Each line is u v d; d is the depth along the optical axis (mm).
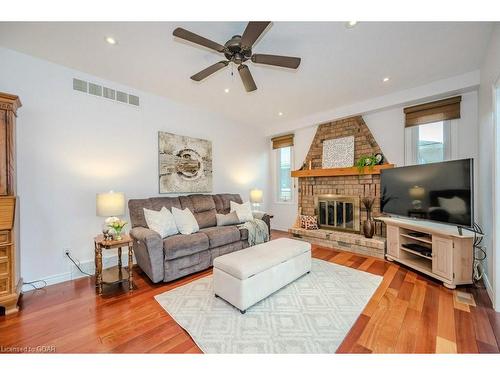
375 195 3730
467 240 2346
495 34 1948
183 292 2318
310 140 4867
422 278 2594
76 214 2709
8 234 1911
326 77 2912
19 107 2201
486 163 2400
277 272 2234
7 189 1961
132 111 3215
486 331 1641
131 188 3211
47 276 2496
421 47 2250
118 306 2045
